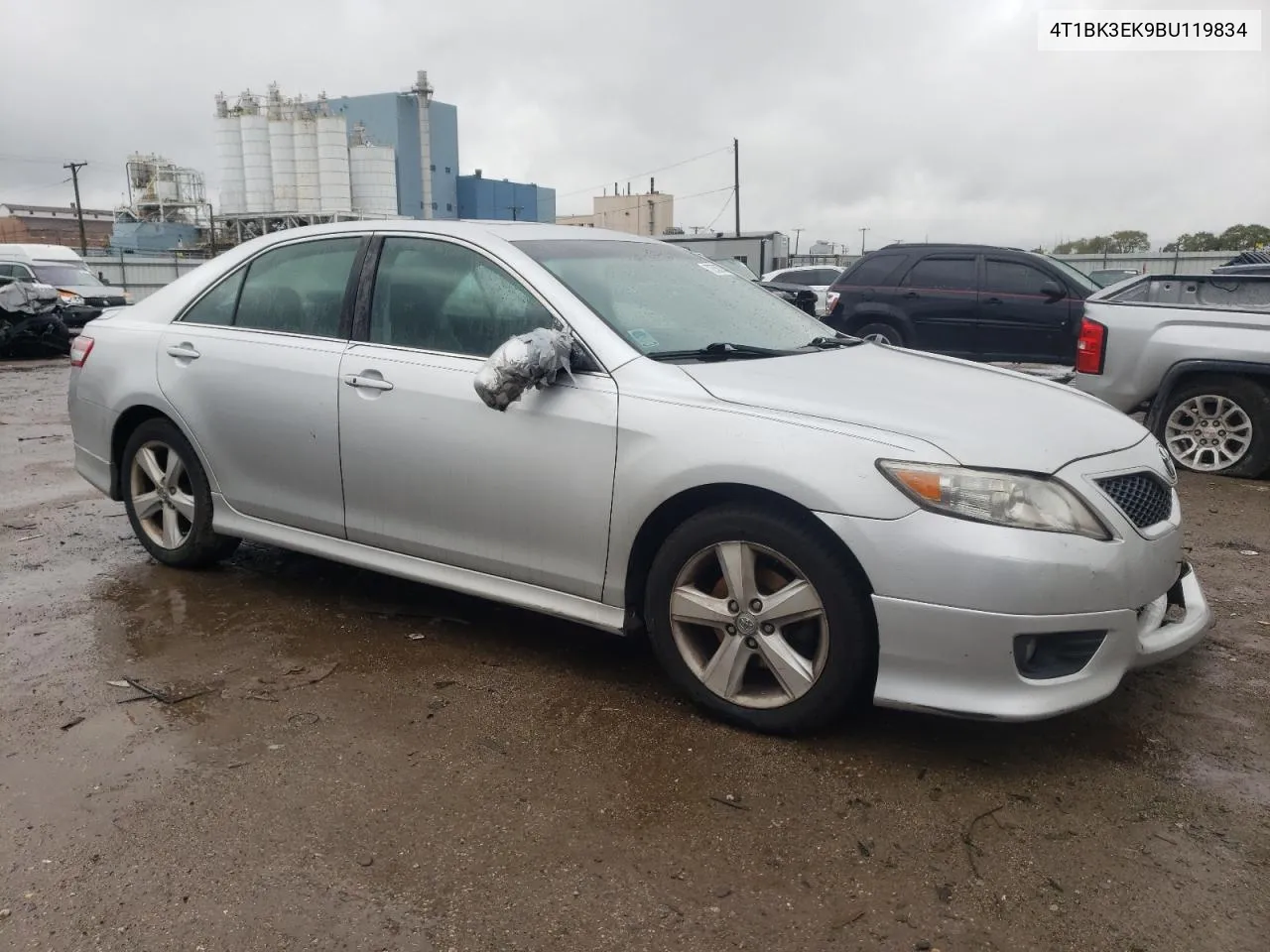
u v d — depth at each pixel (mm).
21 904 2396
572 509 3371
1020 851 2594
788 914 2354
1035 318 10945
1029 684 2844
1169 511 3234
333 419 3930
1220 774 2975
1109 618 2865
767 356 3619
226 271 4523
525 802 2820
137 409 4703
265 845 2625
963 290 11258
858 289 11820
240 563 4961
